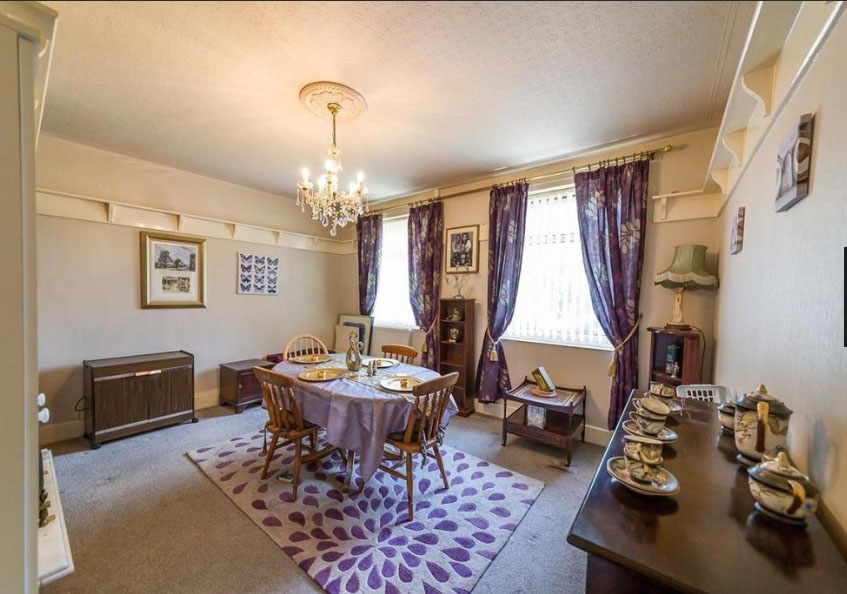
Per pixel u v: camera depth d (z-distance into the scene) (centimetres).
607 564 79
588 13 141
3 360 90
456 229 384
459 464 255
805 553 75
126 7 139
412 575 154
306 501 207
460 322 370
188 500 207
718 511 90
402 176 357
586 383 301
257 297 420
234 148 292
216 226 381
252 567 158
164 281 343
